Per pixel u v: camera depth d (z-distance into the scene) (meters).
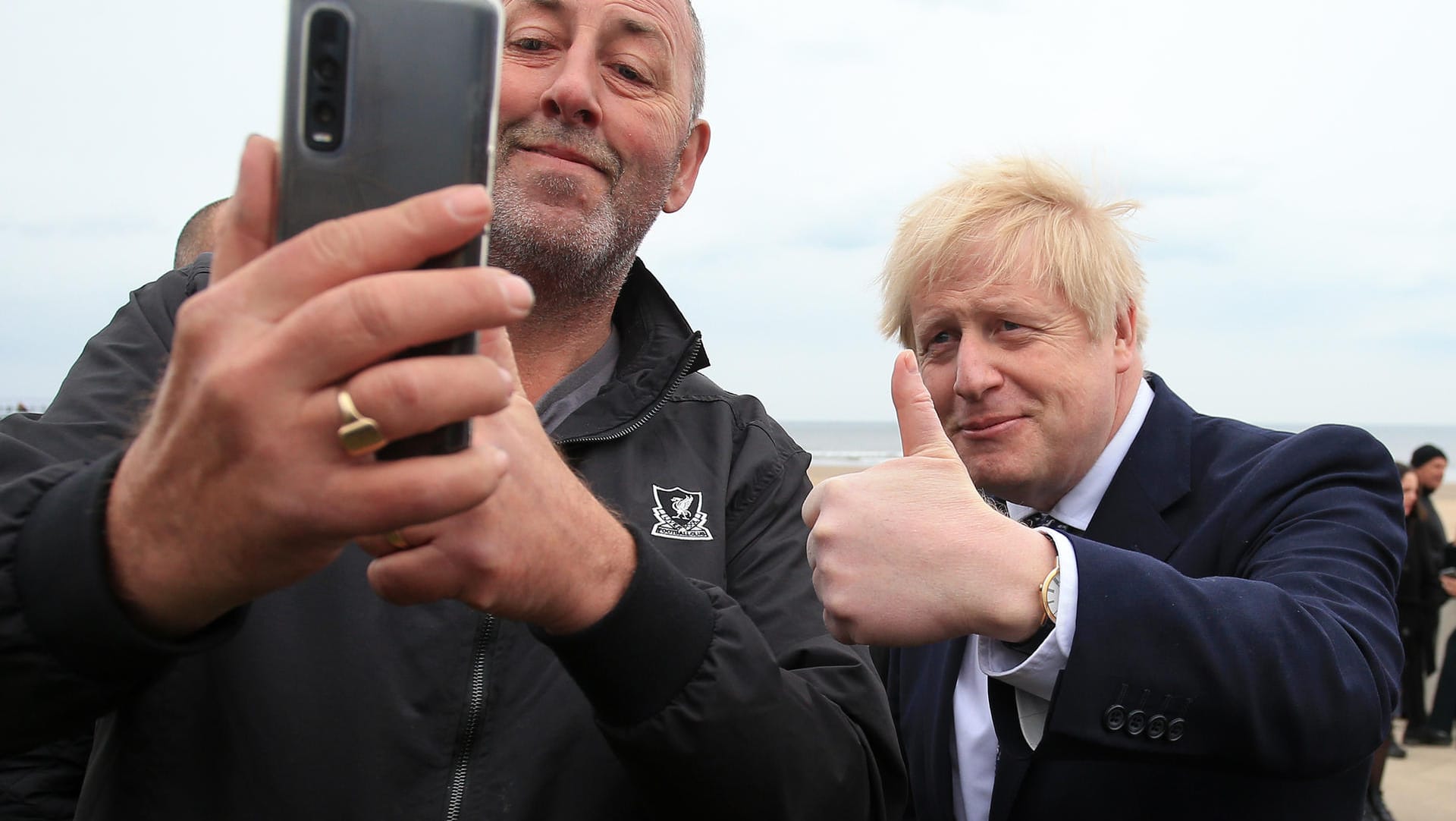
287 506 0.71
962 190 1.87
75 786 1.65
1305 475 1.75
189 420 0.70
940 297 1.85
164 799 1.29
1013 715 1.37
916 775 2.01
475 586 0.94
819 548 1.29
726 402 1.81
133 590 0.85
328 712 1.34
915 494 1.28
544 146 1.65
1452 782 7.36
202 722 1.32
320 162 0.76
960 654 1.93
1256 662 1.30
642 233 1.80
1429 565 8.50
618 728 1.14
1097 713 1.27
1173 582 1.32
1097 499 1.94
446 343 0.73
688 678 1.14
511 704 1.39
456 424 0.75
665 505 1.58
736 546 1.63
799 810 1.24
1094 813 1.69
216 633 0.92
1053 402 1.80
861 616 1.25
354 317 0.65
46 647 0.88
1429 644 8.59
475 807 1.34
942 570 1.24
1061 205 1.84
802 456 1.79
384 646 1.38
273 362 0.66
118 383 1.48
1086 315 1.80
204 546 0.77
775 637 1.53
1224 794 1.63
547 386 1.86
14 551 0.93
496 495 0.93
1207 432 1.99
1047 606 1.26
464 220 0.68
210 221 3.14
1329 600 1.47
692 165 2.08
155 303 1.60
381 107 0.77
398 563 0.91
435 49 0.77
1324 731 1.34
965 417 1.86
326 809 1.30
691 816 1.21
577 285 1.74
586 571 1.05
